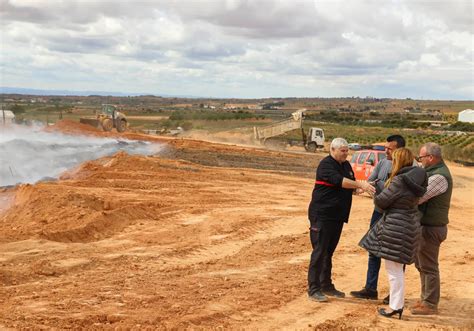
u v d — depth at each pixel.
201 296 7.94
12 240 11.79
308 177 29.88
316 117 163.00
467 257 11.52
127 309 7.06
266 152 43.47
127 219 14.62
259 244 12.46
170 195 19.91
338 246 12.45
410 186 7.00
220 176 26.36
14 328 5.96
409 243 7.07
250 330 6.55
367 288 8.22
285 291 8.41
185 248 11.80
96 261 10.44
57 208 15.10
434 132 103.88
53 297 7.64
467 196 26.72
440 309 7.85
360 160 22.88
